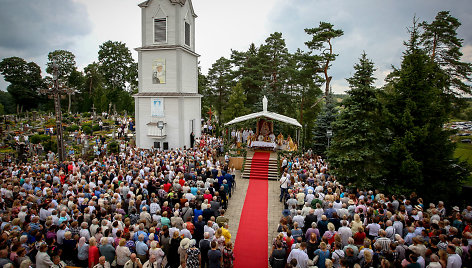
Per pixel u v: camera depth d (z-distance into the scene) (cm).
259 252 1218
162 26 2964
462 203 1625
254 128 3416
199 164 1972
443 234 883
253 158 2477
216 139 3500
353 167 1672
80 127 4131
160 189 1384
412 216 1084
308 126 4000
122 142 3262
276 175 2291
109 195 1270
